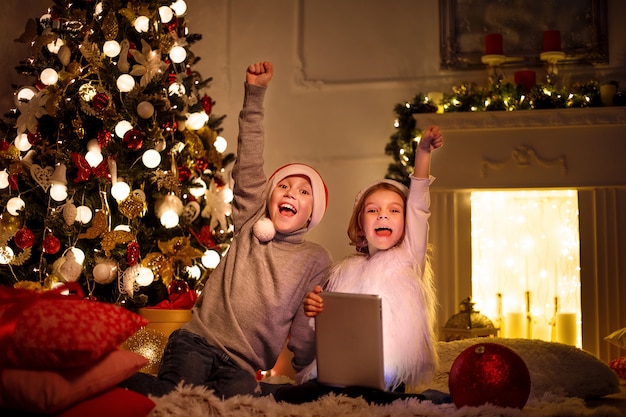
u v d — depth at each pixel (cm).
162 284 377
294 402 253
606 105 446
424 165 271
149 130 368
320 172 514
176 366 260
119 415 206
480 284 498
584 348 443
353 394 245
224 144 426
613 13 483
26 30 386
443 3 504
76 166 354
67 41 377
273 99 525
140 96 366
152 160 361
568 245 489
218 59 537
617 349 436
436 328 455
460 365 245
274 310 274
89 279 364
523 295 492
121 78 363
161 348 328
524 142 451
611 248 442
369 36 516
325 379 251
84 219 350
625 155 441
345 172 511
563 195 491
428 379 263
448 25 502
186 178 394
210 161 413
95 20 379
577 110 442
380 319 240
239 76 534
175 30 406
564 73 486
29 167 362
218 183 418
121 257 363
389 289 262
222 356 268
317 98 519
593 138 445
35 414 203
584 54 483
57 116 362
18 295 218
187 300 360
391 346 257
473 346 249
